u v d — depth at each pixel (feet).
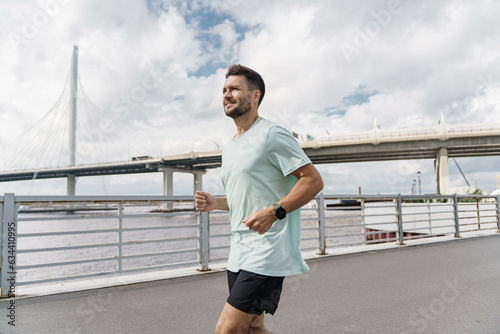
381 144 160.04
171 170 202.69
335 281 12.23
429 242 22.67
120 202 12.47
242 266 4.17
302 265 4.41
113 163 180.75
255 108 4.65
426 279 12.51
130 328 7.80
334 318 8.53
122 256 12.60
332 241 76.28
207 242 14.10
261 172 4.20
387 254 18.28
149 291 10.98
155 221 177.99
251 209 4.26
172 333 7.54
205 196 5.28
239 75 4.56
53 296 10.33
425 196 24.12
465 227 35.99
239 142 4.47
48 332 7.50
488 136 146.41
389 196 21.66
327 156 174.50
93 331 7.60
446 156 151.94
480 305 9.48
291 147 4.02
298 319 8.47
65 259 98.94
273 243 4.08
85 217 11.85
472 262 15.89
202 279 12.60
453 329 7.78
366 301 9.89
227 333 3.92
